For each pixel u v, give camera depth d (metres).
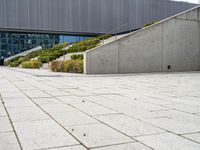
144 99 7.36
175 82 12.70
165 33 21.80
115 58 19.36
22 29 36.19
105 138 3.76
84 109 5.86
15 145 3.46
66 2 38.16
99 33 40.38
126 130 4.18
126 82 12.63
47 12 37.22
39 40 58.91
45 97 7.65
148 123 4.63
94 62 18.59
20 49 60.81
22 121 4.73
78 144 3.50
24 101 6.92
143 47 20.64
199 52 23.98
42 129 4.21
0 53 59.00
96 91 9.09
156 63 21.38
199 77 15.99
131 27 42.19
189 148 3.35
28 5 36.09
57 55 30.62
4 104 6.46
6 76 17.27
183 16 22.78
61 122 4.66
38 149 3.31
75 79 14.42
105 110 5.75
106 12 40.56
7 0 34.88
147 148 3.35
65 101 6.94
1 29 35.34
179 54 22.70
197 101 7.05
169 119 4.95
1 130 4.15
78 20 38.97
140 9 42.66
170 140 3.68
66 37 50.09
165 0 44.47
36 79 14.46
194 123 4.65
